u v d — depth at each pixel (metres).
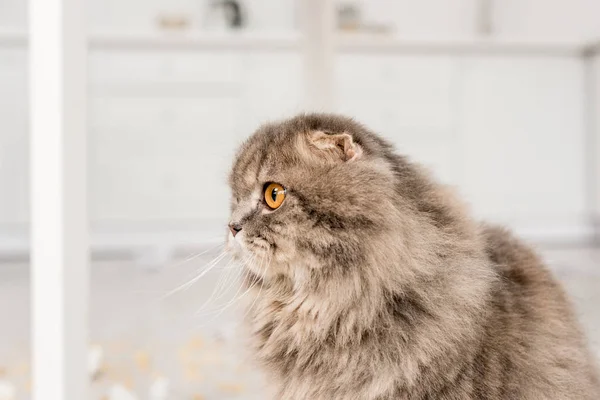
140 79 3.81
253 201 0.95
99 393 1.47
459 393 0.83
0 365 1.73
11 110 3.74
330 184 0.86
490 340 0.86
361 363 0.85
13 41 3.71
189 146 3.87
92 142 3.79
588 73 4.12
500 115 4.10
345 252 0.84
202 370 1.63
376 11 4.73
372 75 4.00
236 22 4.45
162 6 4.50
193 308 2.32
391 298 0.85
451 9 4.79
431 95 4.05
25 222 3.78
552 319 0.95
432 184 0.97
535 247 1.10
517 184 4.14
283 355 0.95
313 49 1.79
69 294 0.90
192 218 3.89
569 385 0.92
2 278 3.12
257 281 0.99
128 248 3.82
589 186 4.17
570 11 4.38
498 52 4.07
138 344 1.88
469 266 0.88
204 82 3.86
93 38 3.72
